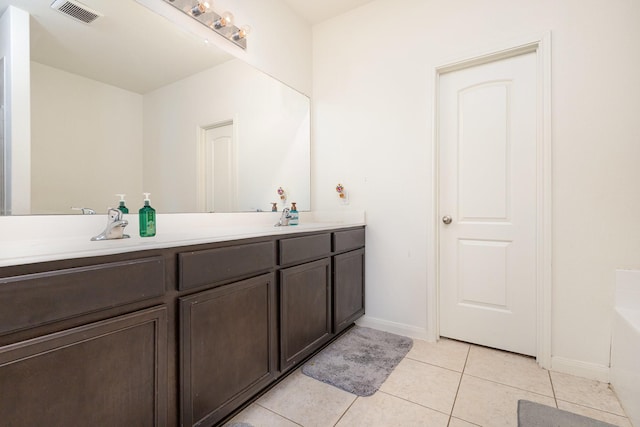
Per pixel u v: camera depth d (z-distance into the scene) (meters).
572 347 1.69
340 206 2.50
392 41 2.27
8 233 1.06
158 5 1.52
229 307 1.24
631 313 1.48
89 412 0.82
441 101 2.16
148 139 1.49
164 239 1.12
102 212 1.32
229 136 1.90
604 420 1.30
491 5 1.91
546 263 1.74
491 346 2.00
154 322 0.98
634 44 1.56
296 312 1.63
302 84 2.53
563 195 1.71
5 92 1.05
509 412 1.37
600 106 1.62
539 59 1.79
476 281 2.04
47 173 1.16
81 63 1.25
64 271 0.77
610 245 1.61
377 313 2.34
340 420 1.32
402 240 2.23
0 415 0.67
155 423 0.97
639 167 1.55
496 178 1.98
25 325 0.70
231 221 1.91
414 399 1.47
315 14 2.49
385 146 2.29
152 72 1.50
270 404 1.43
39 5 1.13
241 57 1.97
